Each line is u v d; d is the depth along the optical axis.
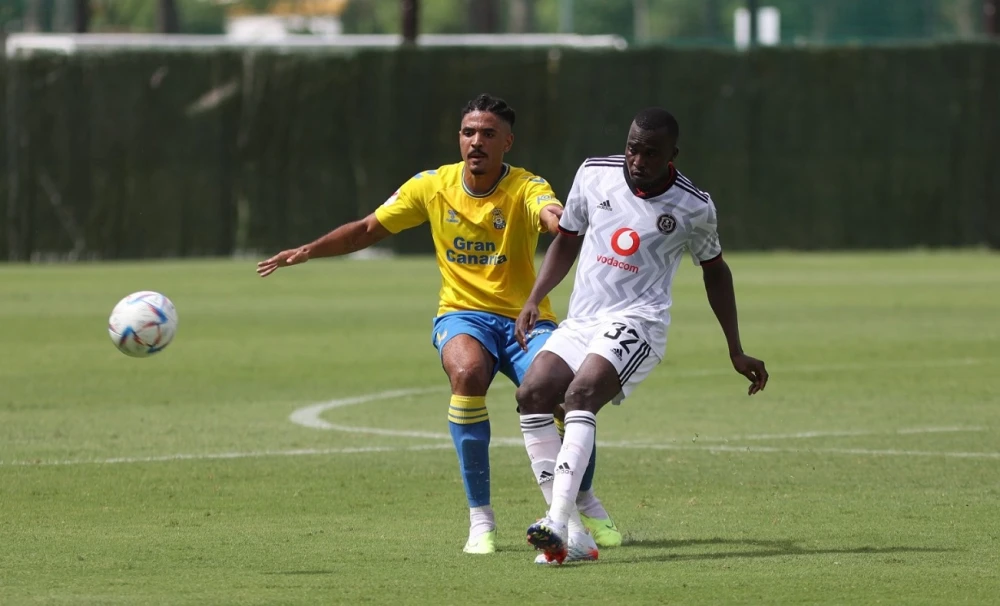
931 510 28.84
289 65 102.25
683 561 24.27
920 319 67.56
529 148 104.81
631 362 24.61
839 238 108.94
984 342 59.19
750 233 108.31
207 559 24.33
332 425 40.22
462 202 26.97
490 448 36.97
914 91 108.56
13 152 99.56
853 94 108.19
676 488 31.52
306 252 27.64
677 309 72.62
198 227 102.25
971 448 36.38
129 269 95.38
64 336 60.88
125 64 100.38
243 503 29.73
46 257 100.25
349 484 31.84
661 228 25.05
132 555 24.66
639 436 38.47
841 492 30.88
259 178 102.69
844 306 73.31
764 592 21.89
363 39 137.38
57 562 24.06
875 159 108.75
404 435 38.62
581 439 23.91
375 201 103.62
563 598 21.48
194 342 59.31
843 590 22.02
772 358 54.56
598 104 105.31
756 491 31.11
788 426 39.97
